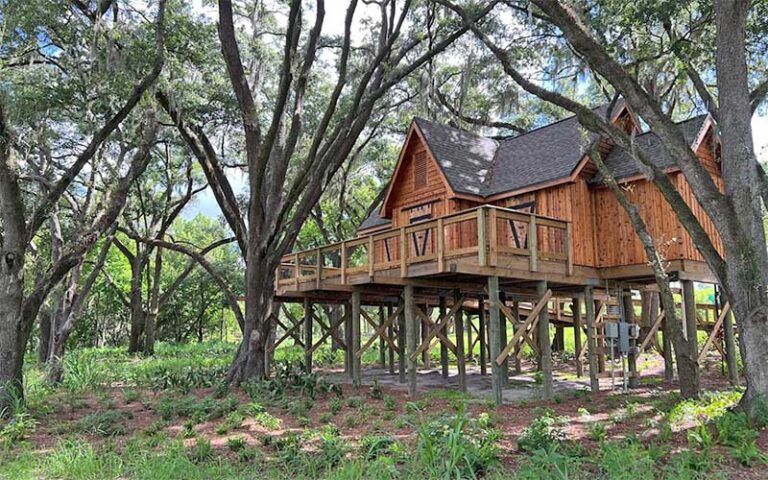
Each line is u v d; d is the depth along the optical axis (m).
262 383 13.64
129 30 12.80
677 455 6.75
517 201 16.19
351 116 15.27
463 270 11.50
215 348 34.44
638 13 12.21
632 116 16.11
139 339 32.56
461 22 14.70
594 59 10.18
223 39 14.33
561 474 5.79
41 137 14.13
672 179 14.11
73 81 12.28
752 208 9.04
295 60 15.42
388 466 6.24
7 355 10.86
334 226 32.62
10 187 10.93
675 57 13.03
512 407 11.34
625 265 14.52
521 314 21.38
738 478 6.09
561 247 14.23
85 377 15.46
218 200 17.11
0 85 11.18
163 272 46.50
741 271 8.93
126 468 7.08
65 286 18.52
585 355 20.91
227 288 23.81
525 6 14.48
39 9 11.08
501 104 19.20
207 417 10.48
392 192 19.31
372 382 16.84
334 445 7.64
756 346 8.75
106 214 12.51
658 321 15.05
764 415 8.15
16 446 8.63
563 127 17.56
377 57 14.98
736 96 9.27
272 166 15.91
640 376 16.61
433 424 7.86
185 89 14.90
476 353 27.38
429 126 18.28
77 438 8.95
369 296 17.84
